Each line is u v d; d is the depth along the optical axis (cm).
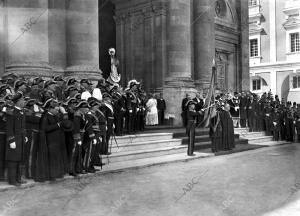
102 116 1172
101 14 2717
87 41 1558
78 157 1027
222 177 1041
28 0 1359
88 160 1050
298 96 3481
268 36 3641
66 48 1577
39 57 1377
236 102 2203
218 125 1580
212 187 913
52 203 763
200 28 2384
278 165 1262
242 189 893
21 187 890
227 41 2825
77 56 1550
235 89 2900
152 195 827
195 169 1172
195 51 2388
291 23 3488
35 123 953
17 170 906
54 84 1192
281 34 3566
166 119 2092
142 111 1688
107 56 2683
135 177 1037
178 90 2084
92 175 1040
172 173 1101
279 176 1056
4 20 1381
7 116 891
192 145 1440
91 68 1552
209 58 2402
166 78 2145
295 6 3459
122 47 2498
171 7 2144
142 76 2381
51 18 1551
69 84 1305
